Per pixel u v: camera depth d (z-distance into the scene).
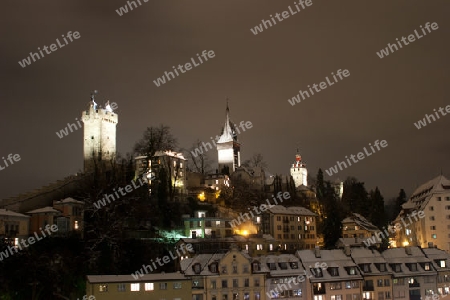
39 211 111.50
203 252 113.25
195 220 128.50
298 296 101.56
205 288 95.31
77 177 133.62
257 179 193.00
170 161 147.25
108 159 152.75
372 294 107.00
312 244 154.75
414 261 112.31
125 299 89.00
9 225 105.94
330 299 103.19
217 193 159.88
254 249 126.56
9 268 93.06
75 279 97.12
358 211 186.00
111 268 102.81
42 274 93.88
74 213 114.75
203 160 184.50
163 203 130.50
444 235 149.50
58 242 103.44
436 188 154.00
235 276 97.75
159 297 91.06
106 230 108.19
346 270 106.38
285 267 103.38
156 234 120.62
